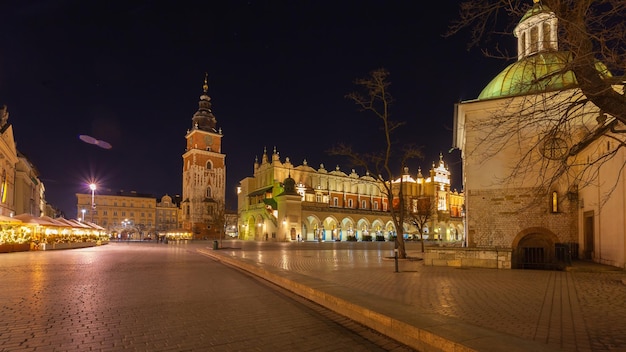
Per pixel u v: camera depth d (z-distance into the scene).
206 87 107.06
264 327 7.37
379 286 11.75
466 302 9.14
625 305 8.84
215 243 37.69
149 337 6.63
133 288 12.09
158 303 9.59
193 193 95.25
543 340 6.10
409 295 10.10
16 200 58.41
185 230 80.12
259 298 10.43
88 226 49.44
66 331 6.98
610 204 16.20
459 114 22.66
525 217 19.39
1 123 47.34
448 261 18.28
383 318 7.01
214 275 15.90
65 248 39.62
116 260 24.03
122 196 116.00
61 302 9.65
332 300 9.00
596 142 16.88
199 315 8.30
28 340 6.44
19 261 22.55
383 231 81.62
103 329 7.12
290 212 67.81
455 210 101.50
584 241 18.47
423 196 87.06
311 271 16.30
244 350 6.00
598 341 6.06
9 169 51.22
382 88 24.84
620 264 15.47
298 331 7.12
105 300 9.95
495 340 5.48
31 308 8.92
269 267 16.39
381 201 95.00
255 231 77.81
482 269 17.05
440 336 5.67
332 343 6.43
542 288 11.34
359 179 93.56
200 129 100.44
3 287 12.18
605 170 16.64
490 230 19.86
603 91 4.88
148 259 25.23
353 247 44.06
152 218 119.44
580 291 10.82
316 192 85.62
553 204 19.17
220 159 101.12
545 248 18.91
